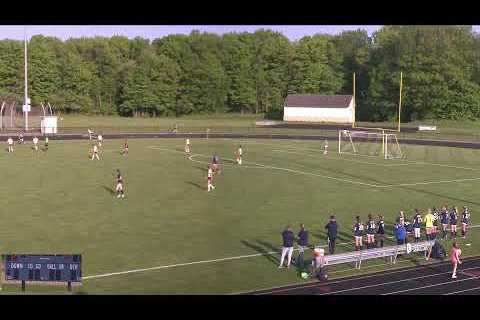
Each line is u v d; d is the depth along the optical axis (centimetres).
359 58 13612
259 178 5075
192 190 4400
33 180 4700
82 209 3669
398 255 2862
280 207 3891
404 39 12144
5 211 3556
